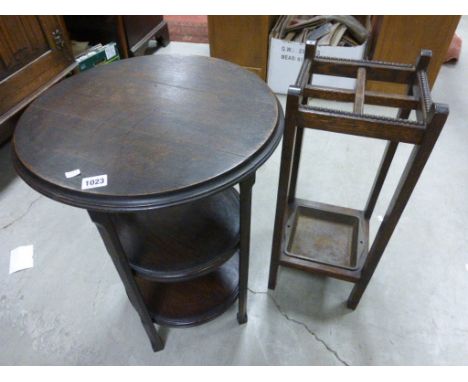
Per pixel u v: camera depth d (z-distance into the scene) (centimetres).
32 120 71
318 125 70
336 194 147
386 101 82
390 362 97
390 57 186
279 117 72
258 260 123
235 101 76
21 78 138
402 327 104
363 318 106
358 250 107
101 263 122
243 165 61
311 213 124
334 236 117
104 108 74
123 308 110
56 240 130
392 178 153
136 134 67
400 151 167
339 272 100
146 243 83
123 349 101
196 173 59
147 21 234
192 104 75
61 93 79
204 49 257
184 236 85
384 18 174
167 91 79
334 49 174
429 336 102
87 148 64
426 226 132
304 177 155
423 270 118
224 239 84
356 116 66
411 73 83
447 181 150
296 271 119
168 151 63
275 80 201
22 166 61
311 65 88
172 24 292
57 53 156
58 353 100
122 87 81
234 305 111
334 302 111
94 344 102
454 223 133
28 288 115
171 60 92
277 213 90
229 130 68
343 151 169
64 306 110
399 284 114
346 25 185
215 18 189
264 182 153
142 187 56
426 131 63
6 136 166
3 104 132
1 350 100
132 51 223
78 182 57
